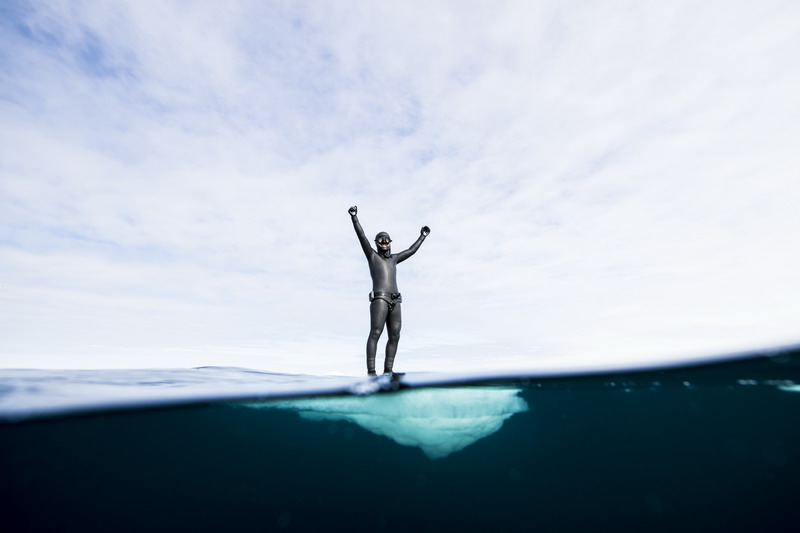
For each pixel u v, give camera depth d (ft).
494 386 18.84
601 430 19.66
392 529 15.64
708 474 17.20
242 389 17.65
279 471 19.26
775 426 18.28
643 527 15.28
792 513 14.82
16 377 20.95
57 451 16.89
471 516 16.92
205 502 17.71
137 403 14.94
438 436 18.26
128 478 18.20
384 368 22.49
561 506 17.66
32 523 14.87
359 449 18.83
